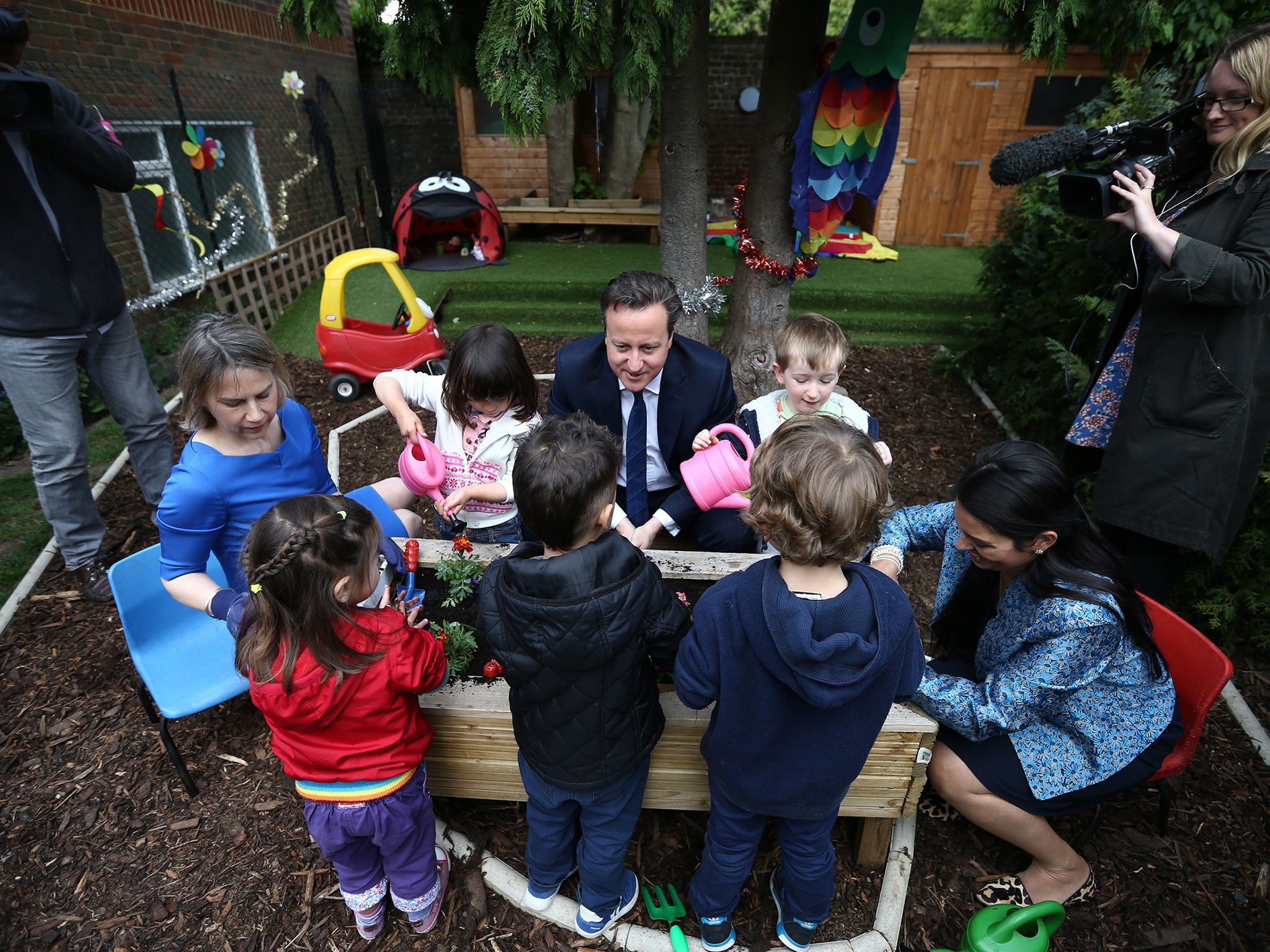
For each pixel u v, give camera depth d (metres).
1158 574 2.36
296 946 1.76
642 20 2.10
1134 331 2.36
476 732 1.78
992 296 4.84
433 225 7.44
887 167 2.95
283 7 2.45
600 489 1.38
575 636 1.37
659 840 2.02
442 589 2.24
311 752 1.51
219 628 2.26
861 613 1.31
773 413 2.34
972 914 1.85
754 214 3.53
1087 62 7.29
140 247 5.25
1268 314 1.96
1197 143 2.08
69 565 2.87
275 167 6.89
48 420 2.65
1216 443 2.07
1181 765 1.82
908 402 4.73
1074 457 2.68
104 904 1.84
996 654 1.77
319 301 6.24
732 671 1.40
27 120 2.30
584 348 2.36
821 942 1.78
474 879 1.90
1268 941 1.81
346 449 4.09
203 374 1.73
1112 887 1.92
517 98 2.10
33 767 2.21
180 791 2.13
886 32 2.50
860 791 1.80
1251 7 4.66
